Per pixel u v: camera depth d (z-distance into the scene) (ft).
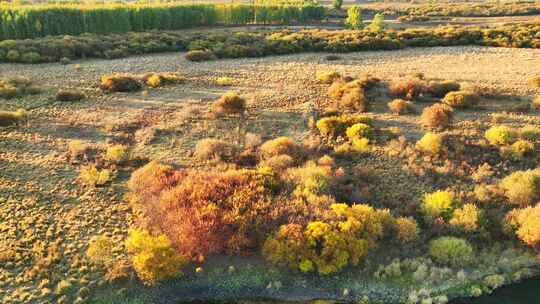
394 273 75.61
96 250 75.61
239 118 119.75
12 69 158.92
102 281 72.64
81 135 112.16
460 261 77.87
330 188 91.09
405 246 80.84
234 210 80.38
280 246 74.90
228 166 99.09
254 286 73.56
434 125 110.93
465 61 170.60
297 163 100.01
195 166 100.42
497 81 140.46
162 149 106.83
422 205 87.51
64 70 157.99
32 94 133.90
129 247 76.18
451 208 86.33
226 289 73.15
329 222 79.00
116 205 89.40
